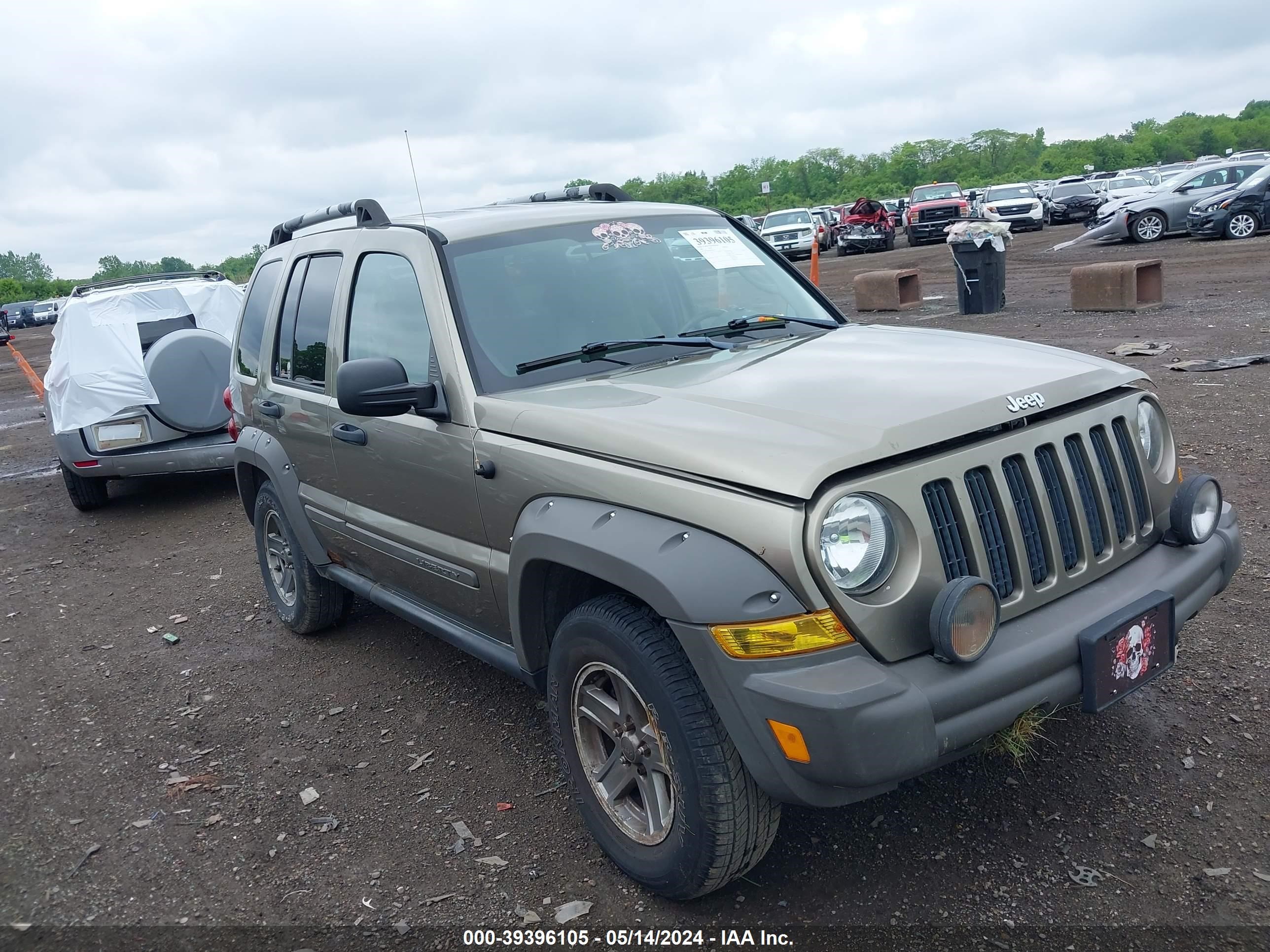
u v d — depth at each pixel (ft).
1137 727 11.39
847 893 9.30
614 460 9.07
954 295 56.44
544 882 10.02
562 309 11.91
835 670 7.64
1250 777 10.25
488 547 10.91
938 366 10.06
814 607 7.65
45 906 10.37
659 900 9.52
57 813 12.26
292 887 10.32
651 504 8.55
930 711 7.65
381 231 13.20
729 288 13.30
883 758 7.49
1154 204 75.41
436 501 11.55
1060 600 8.95
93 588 21.80
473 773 12.25
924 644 8.01
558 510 9.43
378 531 13.07
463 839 10.89
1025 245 90.84
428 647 16.47
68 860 11.19
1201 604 9.75
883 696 7.52
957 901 9.04
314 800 12.00
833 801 7.98
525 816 11.21
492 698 14.32
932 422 8.43
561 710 9.99
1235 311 38.50
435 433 11.24
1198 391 26.20
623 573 8.48
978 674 7.93
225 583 21.16
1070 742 11.25
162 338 27.17
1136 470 9.95
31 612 20.54
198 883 10.56
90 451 26.81
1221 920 8.45
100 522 28.02
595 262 12.59
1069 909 8.79
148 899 10.35
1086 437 9.45
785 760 7.73
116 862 11.08
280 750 13.38
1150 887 8.93
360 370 10.69
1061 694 8.40
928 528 8.10
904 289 52.47
